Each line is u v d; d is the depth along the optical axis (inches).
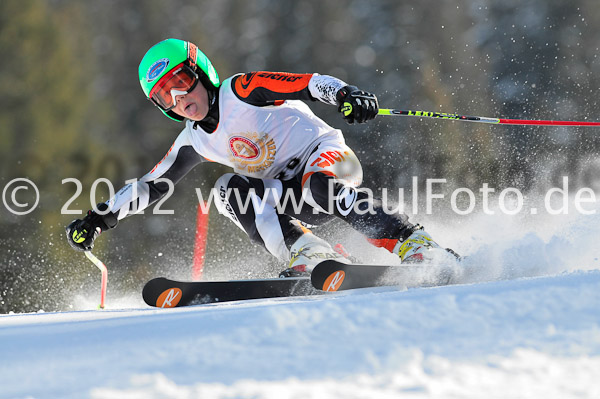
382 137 2817.4
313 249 503.2
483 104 3486.7
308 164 514.3
